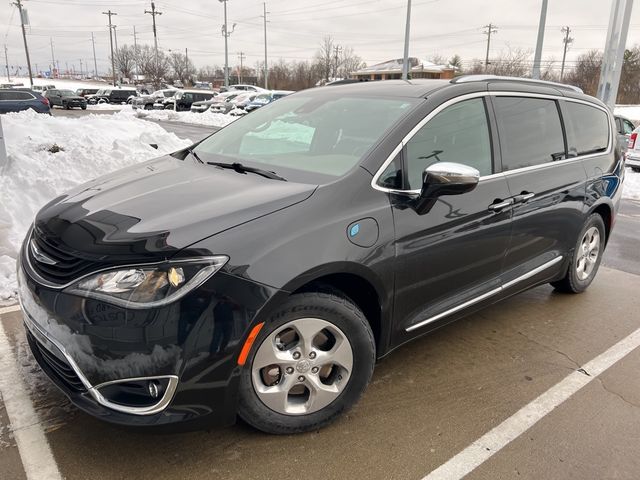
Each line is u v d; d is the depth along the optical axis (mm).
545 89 3955
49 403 2789
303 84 69938
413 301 2887
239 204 2426
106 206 2570
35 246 2539
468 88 3299
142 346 2084
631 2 11922
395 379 3164
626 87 55719
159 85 71188
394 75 54344
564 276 4359
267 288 2225
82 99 38375
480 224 3154
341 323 2527
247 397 2354
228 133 3779
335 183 2621
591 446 2627
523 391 3094
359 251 2508
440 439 2635
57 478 2273
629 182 11727
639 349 3686
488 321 4062
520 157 3541
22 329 3580
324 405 2607
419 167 2912
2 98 21188
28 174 6094
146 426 2131
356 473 2379
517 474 2420
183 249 2143
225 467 2371
